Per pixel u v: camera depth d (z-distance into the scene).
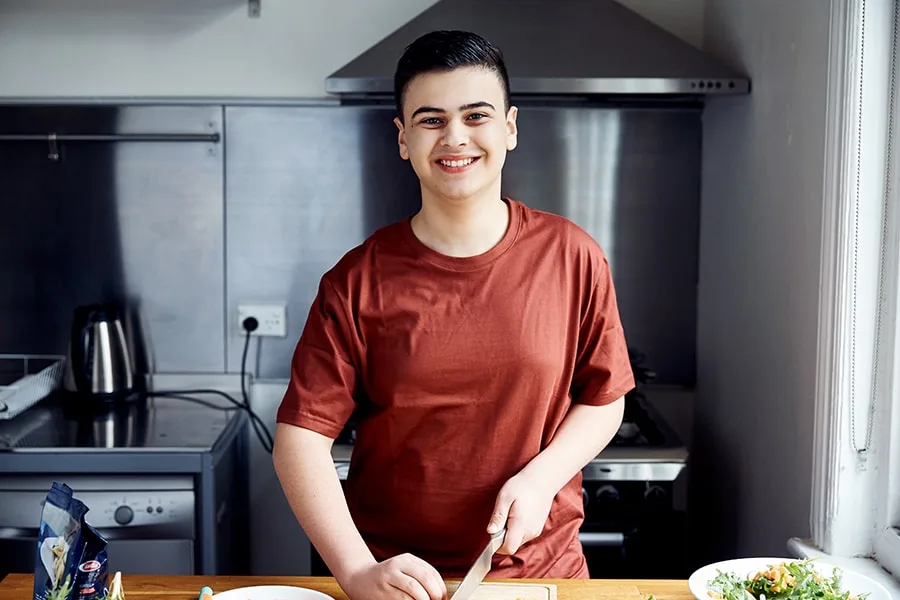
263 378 2.79
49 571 1.32
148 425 2.43
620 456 2.23
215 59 2.72
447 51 1.41
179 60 2.72
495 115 1.43
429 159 1.44
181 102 2.71
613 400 1.60
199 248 2.76
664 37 2.44
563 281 1.55
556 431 1.59
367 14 2.70
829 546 1.78
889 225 1.70
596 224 2.76
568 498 1.60
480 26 2.46
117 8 2.70
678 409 2.82
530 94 2.60
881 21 1.67
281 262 2.77
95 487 2.24
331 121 2.72
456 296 1.51
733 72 2.33
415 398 1.51
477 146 1.43
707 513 2.67
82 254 2.76
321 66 2.72
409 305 1.51
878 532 1.76
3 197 2.74
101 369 2.57
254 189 2.74
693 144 2.74
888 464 1.74
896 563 1.69
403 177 2.74
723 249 2.53
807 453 1.90
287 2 2.70
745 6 2.35
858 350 1.74
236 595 1.41
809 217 1.90
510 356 1.50
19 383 2.54
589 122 2.72
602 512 2.26
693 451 2.82
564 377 1.57
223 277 2.77
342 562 1.38
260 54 2.72
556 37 2.43
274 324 2.78
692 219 2.76
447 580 1.46
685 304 2.79
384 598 1.31
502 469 1.53
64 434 2.33
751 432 2.27
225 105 2.72
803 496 1.92
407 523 1.56
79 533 1.32
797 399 1.96
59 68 2.71
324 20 2.71
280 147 2.73
